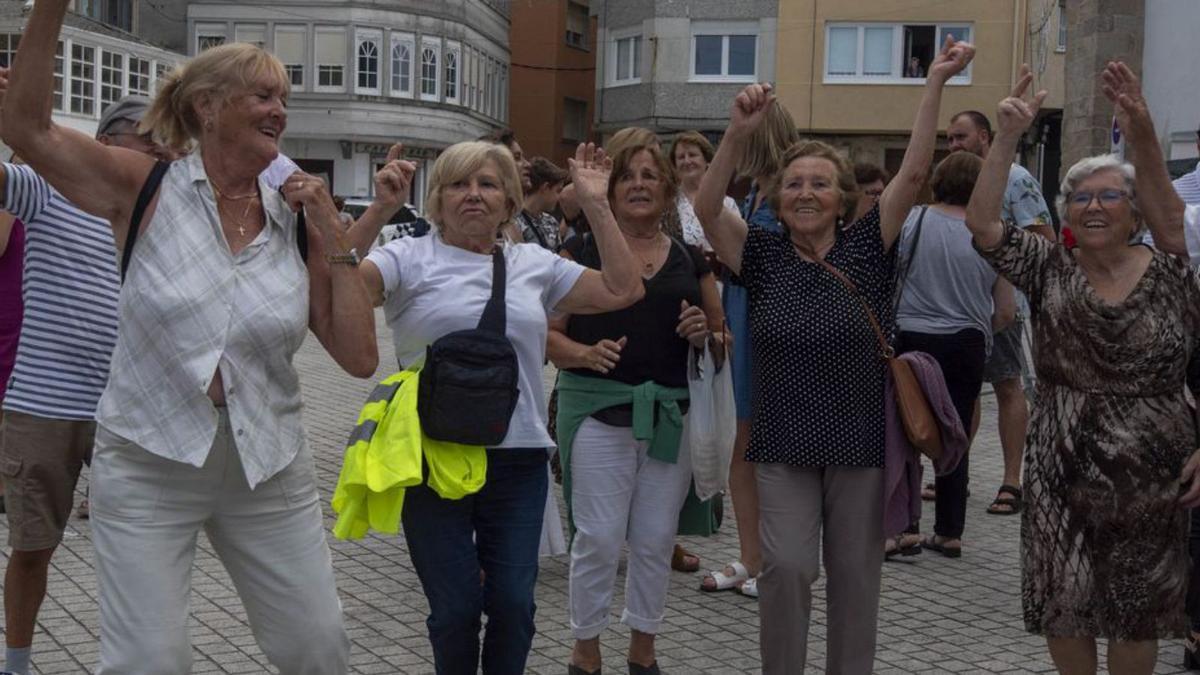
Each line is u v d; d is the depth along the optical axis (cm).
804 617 488
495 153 462
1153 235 475
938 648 593
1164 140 1683
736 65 3841
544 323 465
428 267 458
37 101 353
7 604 518
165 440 367
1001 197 468
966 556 753
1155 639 462
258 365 379
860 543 480
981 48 3366
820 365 474
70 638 588
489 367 438
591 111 5791
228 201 383
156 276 368
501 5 5544
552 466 741
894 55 3447
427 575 448
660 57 3875
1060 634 463
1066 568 461
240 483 380
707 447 531
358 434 437
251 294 375
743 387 649
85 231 517
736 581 677
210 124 375
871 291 482
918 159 480
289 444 387
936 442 473
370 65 5009
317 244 396
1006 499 854
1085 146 1756
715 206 489
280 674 404
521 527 457
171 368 368
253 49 379
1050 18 3256
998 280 750
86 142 367
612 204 536
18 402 507
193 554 385
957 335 716
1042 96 464
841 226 500
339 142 5019
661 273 529
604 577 522
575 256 548
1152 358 451
